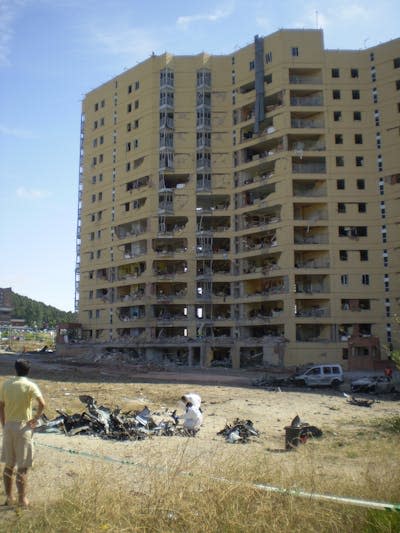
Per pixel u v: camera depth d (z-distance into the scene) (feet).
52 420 56.49
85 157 300.40
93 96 302.86
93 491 27.04
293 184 233.76
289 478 31.89
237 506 25.98
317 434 59.16
